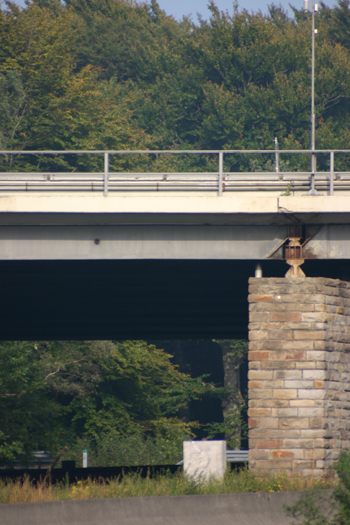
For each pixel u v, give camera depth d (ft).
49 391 311.68
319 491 94.68
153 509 90.94
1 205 123.85
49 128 434.71
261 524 93.76
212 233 129.80
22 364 241.76
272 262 143.23
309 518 84.43
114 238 129.70
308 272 152.25
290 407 121.80
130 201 124.47
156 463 297.74
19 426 247.91
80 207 124.47
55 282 162.09
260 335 124.57
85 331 220.23
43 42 442.91
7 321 201.87
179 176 144.05
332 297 126.82
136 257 129.49
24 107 426.51
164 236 129.80
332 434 121.90
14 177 145.18
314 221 128.16
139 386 345.92
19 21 439.63
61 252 129.29
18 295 173.78
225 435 411.13
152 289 169.27
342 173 140.46
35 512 87.10
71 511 88.07
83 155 444.96
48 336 228.63
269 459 120.26
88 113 461.37
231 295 174.29
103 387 337.52
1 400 248.52
